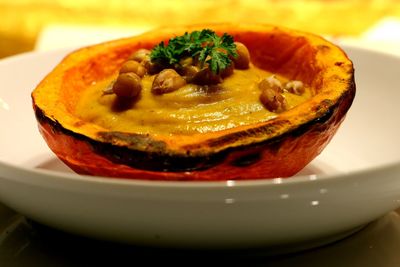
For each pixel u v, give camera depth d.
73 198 0.25
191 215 0.24
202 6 0.76
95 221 0.25
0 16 0.74
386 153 0.37
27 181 0.25
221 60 0.32
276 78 0.34
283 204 0.24
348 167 0.37
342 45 0.43
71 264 0.28
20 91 0.42
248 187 0.24
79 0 0.79
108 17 0.74
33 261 0.28
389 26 0.66
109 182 0.24
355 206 0.25
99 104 0.33
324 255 0.28
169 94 0.32
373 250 0.28
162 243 0.26
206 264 0.27
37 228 0.30
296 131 0.28
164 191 0.24
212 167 0.28
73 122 0.30
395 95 0.40
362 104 0.41
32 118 0.40
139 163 0.28
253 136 0.28
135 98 0.32
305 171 0.36
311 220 0.25
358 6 0.76
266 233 0.25
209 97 0.32
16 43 0.68
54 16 0.74
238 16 0.74
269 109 0.32
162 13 0.75
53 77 0.34
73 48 0.45
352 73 0.33
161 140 0.28
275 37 0.38
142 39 0.38
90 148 0.29
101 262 0.28
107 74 0.37
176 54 0.33
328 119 0.30
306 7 0.76
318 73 0.34
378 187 0.25
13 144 0.38
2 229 0.30
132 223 0.25
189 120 0.31
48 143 0.31
